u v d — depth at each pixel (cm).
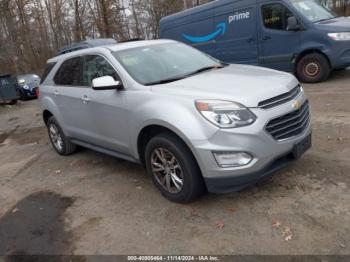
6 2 3017
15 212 462
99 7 2822
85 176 540
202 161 365
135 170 532
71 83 568
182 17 1217
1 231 421
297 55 970
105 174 535
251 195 411
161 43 542
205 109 364
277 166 383
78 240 379
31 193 511
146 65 473
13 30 3203
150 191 458
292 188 413
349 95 769
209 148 359
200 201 413
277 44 1002
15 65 3095
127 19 3272
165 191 423
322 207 372
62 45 3850
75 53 570
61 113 595
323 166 455
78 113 546
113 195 464
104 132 500
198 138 362
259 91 376
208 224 371
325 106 717
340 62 909
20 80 1706
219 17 1111
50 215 439
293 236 336
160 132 419
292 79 427
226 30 1102
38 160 655
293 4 962
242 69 479
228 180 363
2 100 1505
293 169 455
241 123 354
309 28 934
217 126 356
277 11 982
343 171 438
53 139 661
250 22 1041
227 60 1128
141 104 421
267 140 361
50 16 3894
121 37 2997
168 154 405
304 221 354
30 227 420
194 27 1189
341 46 895
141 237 368
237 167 357
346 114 648
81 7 3297
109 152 518
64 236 390
